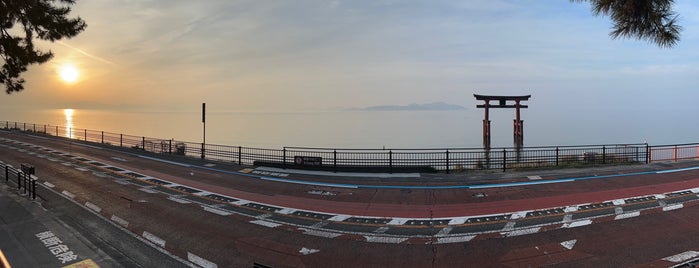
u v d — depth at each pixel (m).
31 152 26.89
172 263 8.23
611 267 7.89
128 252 8.75
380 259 8.48
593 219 11.09
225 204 13.37
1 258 7.72
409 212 12.31
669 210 11.88
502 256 8.56
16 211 11.10
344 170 20.47
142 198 13.98
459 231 10.31
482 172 19.67
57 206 12.53
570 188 15.34
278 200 14.05
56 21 15.48
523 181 16.97
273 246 9.30
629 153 22.94
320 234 10.19
